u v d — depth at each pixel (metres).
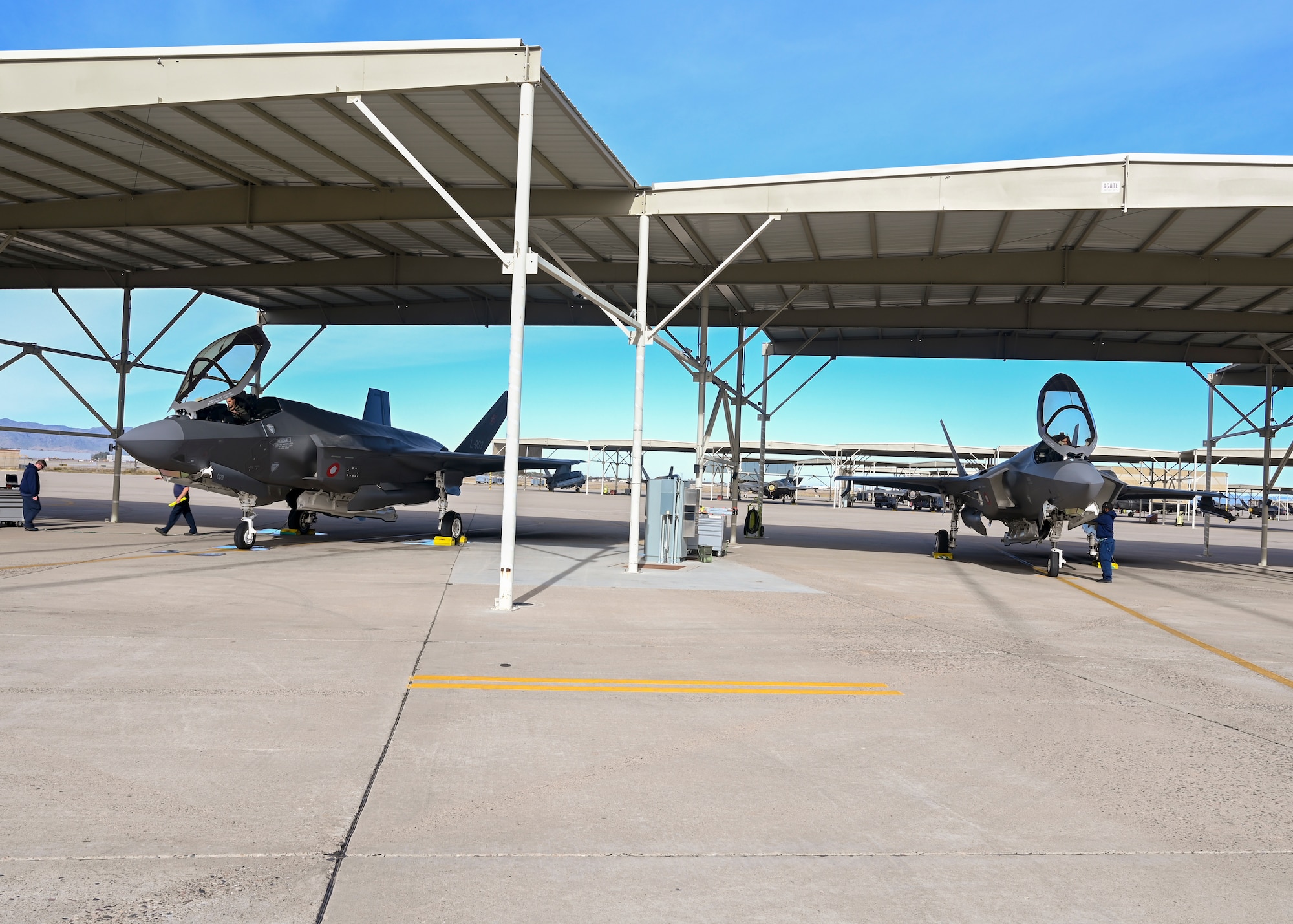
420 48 9.26
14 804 3.53
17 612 7.94
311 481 15.98
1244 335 19.25
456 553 15.72
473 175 12.41
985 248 14.61
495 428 24.64
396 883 2.97
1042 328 18.91
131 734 4.50
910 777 4.30
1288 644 9.04
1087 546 26.11
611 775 4.16
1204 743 5.11
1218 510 19.84
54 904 2.72
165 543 15.98
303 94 9.55
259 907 2.75
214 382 14.91
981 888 3.09
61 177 12.90
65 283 18.83
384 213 13.09
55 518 21.56
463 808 3.68
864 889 3.06
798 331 21.88
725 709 5.46
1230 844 3.58
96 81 9.94
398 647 6.96
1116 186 11.12
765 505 62.34
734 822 3.64
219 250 17.06
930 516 55.59
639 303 12.82
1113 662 7.65
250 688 5.51
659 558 15.39
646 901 2.91
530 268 9.08
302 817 3.51
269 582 10.79
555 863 3.18
